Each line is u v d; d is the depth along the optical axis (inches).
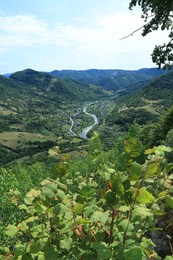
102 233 91.5
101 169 109.0
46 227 104.0
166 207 208.5
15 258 97.7
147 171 89.7
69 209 95.7
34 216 105.7
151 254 101.5
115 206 88.3
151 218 101.1
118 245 85.7
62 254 94.8
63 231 94.7
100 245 83.6
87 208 96.4
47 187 90.7
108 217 92.8
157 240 206.1
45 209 96.0
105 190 97.8
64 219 99.0
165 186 101.7
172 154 103.1
